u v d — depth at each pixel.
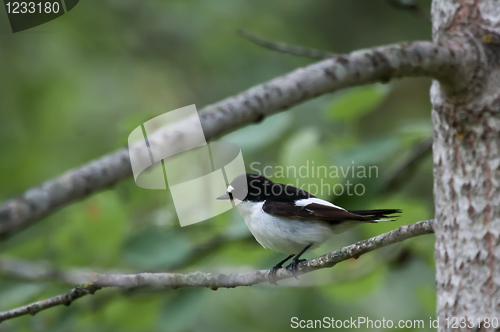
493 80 4.68
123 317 9.34
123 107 13.90
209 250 8.82
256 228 7.93
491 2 4.84
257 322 12.05
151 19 14.85
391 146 8.44
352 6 15.45
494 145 4.68
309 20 15.31
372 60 4.22
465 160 4.80
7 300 8.44
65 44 14.16
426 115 14.75
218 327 11.79
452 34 4.80
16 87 13.56
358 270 9.38
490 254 4.61
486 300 4.59
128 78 14.37
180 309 8.37
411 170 9.05
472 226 4.72
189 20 14.72
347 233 9.64
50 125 13.11
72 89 13.72
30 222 3.09
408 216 9.24
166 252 8.42
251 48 14.48
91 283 6.11
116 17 14.68
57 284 8.62
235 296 12.27
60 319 8.70
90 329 9.52
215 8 14.65
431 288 9.30
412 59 4.31
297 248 7.80
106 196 8.98
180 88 14.43
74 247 9.02
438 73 4.54
